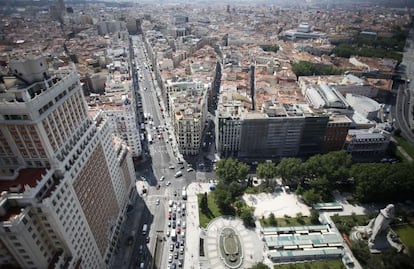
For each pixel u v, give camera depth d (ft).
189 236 604.90
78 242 415.23
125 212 647.56
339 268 544.62
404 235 607.37
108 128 552.41
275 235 599.98
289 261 556.92
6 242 323.16
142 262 553.23
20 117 326.44
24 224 321.32
